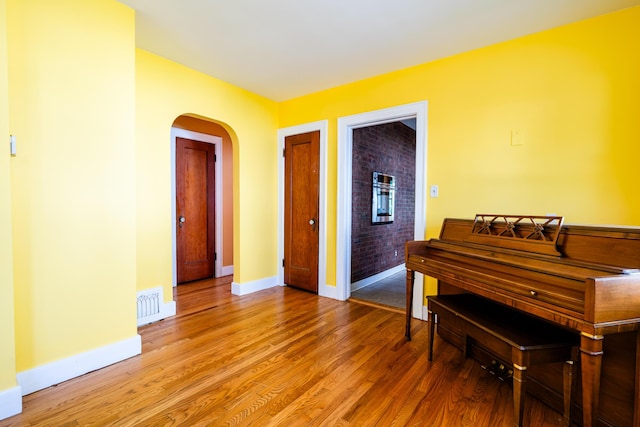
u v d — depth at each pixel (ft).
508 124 7.81
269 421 4.76
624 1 6.20
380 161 14.53
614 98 6.57
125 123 6.74
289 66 9.50
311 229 11.98
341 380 5.91
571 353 4.49
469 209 8.39
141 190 8.64
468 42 7.95
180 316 9.36
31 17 5.41
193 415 4.90
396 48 8.32
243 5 6.56
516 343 4.41
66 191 5.88
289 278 12.80
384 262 15.14
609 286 3.74
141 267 8.67
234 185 11.75
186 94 9.62
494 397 5.40
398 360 6.70
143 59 8.59
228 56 8.90
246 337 7.87
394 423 4.74
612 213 6.62
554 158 7.23
